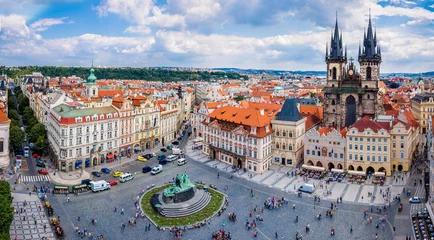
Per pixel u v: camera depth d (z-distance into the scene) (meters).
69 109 188.75
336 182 165.88
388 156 171.88
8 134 178.62
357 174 173.75
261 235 116.06
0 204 101.69
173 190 138.00
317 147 185.25
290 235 116.25
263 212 133.88
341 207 138.12
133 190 153.12
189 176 173.38
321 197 148.00
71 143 176.38
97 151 189.50
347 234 116.94
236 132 187.62
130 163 195.00
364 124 177.38
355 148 176.75
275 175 176.88
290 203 142.25
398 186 158.38
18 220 121.12
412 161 194.12
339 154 180.38
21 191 147.12
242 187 159.88
